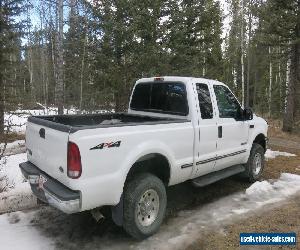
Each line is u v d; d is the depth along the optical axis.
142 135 4.67
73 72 13.95
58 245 4.56
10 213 5.54
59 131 4.23
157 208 4.90
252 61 32.59
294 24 17.09
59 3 11.37
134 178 4.73
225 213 5.74
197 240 4.75
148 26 12.50
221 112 6.36
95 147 4.12
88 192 4.09
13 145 11.78
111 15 12.16
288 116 18.02
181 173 5.43
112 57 12.23
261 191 6.91
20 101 13.75
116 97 12.38
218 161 6.28
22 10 14.89
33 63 33.56
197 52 15.73
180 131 5.29
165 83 6.08
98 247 4.54
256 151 7.56
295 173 8.54
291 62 18.02
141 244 4.64
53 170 4.40
